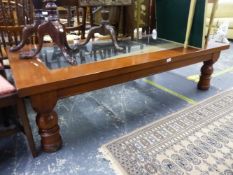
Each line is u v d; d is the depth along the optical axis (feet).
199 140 4.15
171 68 4.93
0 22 4.88
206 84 6.25
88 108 5.39
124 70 3.97
